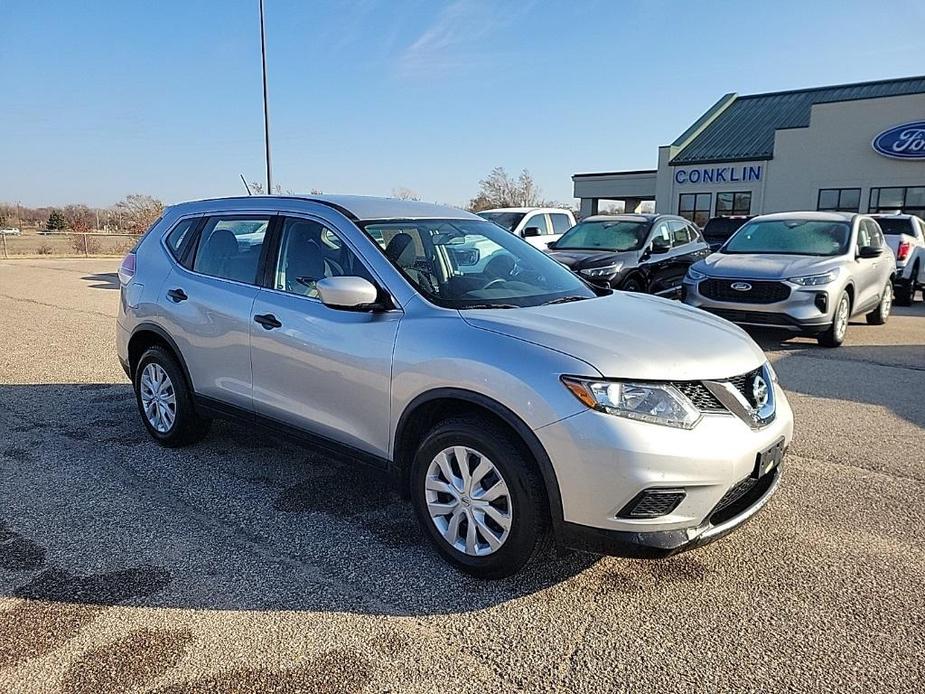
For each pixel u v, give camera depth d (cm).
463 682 255
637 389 287
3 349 862
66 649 272
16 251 3238
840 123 2788
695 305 906
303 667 263
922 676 258
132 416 579
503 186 6731
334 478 445
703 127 3438
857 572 332
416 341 335
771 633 285
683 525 289
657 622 292
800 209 2936
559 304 371
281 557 345
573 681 256
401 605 304
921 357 841
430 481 334
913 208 2664
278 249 419
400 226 403
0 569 331
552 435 288
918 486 434
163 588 316
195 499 412
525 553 306
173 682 254
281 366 397
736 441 296
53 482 436
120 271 529
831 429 548
